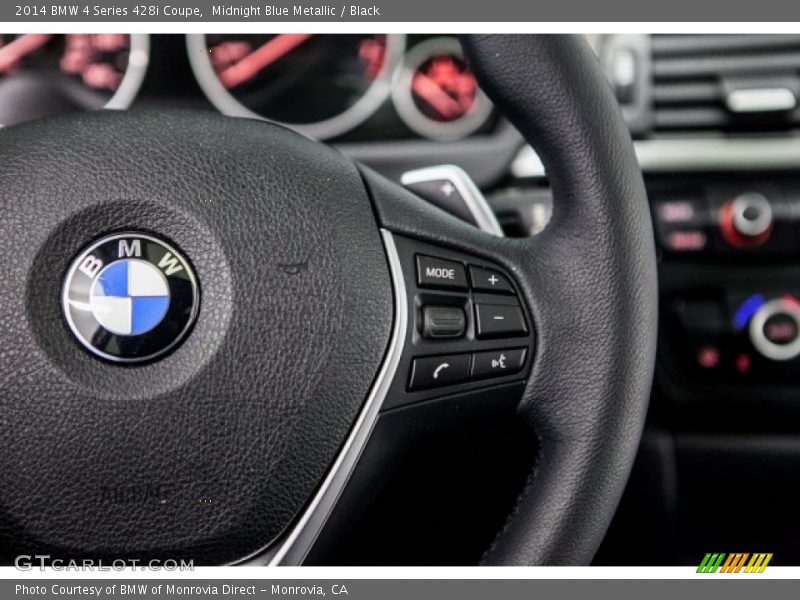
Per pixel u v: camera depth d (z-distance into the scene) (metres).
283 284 0.56
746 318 1.09
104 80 1.23
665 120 1.10
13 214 0.54
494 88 0.68
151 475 0.54
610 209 0.65
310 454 0.57
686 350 1.11
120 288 0.54
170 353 0.54
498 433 0.79
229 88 1.24
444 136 1.16
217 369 0.55
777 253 1.08
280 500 0.57
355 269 0.58
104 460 0.54
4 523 0.54
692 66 1.09
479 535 0.81
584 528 0.65
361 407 0.59
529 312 0.64
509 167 1.12
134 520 0.55
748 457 1.13
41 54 1.22
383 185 0.63
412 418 0.61
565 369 0.64
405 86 1.18
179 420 0.54
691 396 1.12
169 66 1.22
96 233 0.55
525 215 1.09
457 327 0.61
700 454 1.13
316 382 0.57
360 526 0.79
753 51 1.08
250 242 0.56
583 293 0.64
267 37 1.22
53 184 0.55
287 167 0.59
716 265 1.10
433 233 0.62
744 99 1.08
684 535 1.16
